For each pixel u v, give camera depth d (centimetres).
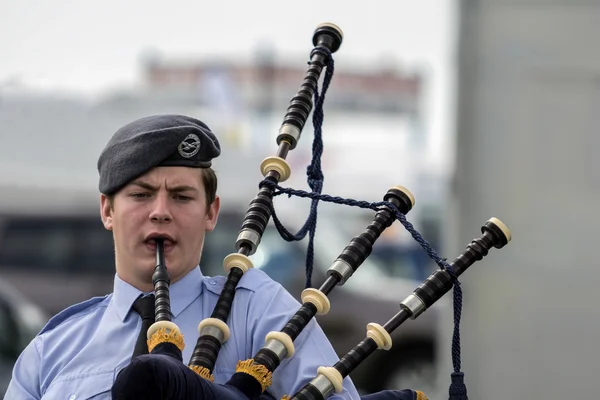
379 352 3516
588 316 1827
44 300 3322
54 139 3559
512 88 1875
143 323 1008
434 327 3512
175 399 862
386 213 1063
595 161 1834
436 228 5253
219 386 905
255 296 1020
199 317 1033
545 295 1852
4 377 2466
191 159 1018
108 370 1005
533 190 1864
